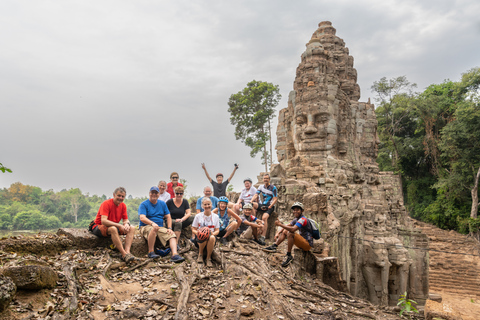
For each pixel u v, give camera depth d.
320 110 17.59
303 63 19.16
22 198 78.56
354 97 31.84
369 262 20.62
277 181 14.06
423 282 23.97
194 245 8.84
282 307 6.59
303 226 9.43
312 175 16.80
